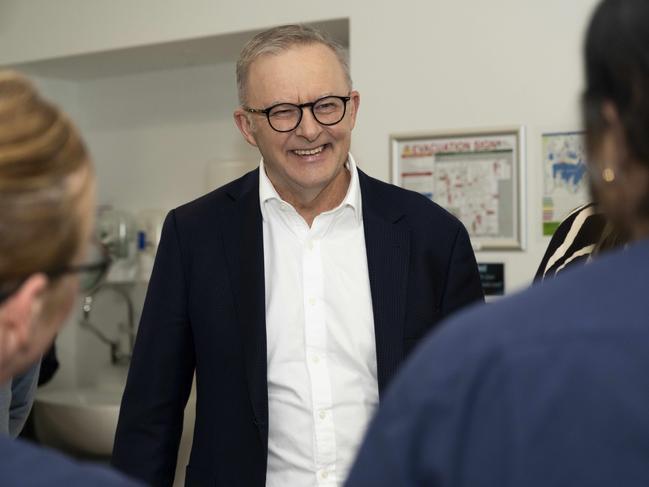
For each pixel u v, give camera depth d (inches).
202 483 59.2
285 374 59.1
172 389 61.5
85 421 120.6
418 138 107.2
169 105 144.8
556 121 100.4
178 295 61.2
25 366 27.0
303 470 58.4
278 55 57.0
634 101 22.7
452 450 22.7
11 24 136.6
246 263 59.9
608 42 23.0
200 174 142.4
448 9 105.3
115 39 127.6
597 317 22.4
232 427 58.5
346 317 59.6
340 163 58.9
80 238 25.3
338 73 57.9
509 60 102.5
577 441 21.5
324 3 112.2
